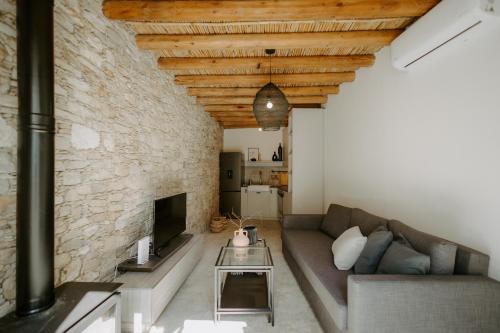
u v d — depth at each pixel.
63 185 1.71
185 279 3.00
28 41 1.30
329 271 2.27
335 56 3.30
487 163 1.83
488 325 1.53
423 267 1.69
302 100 4.94
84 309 1.34
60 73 1.69
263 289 2.69
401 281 1.54
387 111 3.07
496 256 1.77
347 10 2.19
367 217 2.86
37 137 1.31
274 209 7.30
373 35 2.67
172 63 3.26
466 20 1.78
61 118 1.69
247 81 3.86
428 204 2.41
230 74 3.86
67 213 1.74
